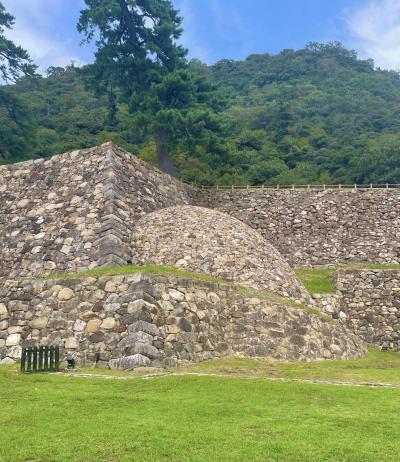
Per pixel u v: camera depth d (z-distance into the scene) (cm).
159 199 2455
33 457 650
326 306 2183
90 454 657
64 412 845
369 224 2922
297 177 4962
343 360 1712
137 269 1681
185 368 1338
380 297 2323
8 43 4019
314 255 2852
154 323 1390
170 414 838
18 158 3978
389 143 5306
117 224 1997
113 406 890
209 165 4703
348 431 768
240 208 3134
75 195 2162
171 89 3644
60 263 1930
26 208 2231
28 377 1153
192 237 1964
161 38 3928
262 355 1547
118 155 2311
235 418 826
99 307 1457
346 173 5159
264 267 1928
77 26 3916
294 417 838
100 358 1361
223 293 1650
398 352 2175
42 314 1535
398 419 836
